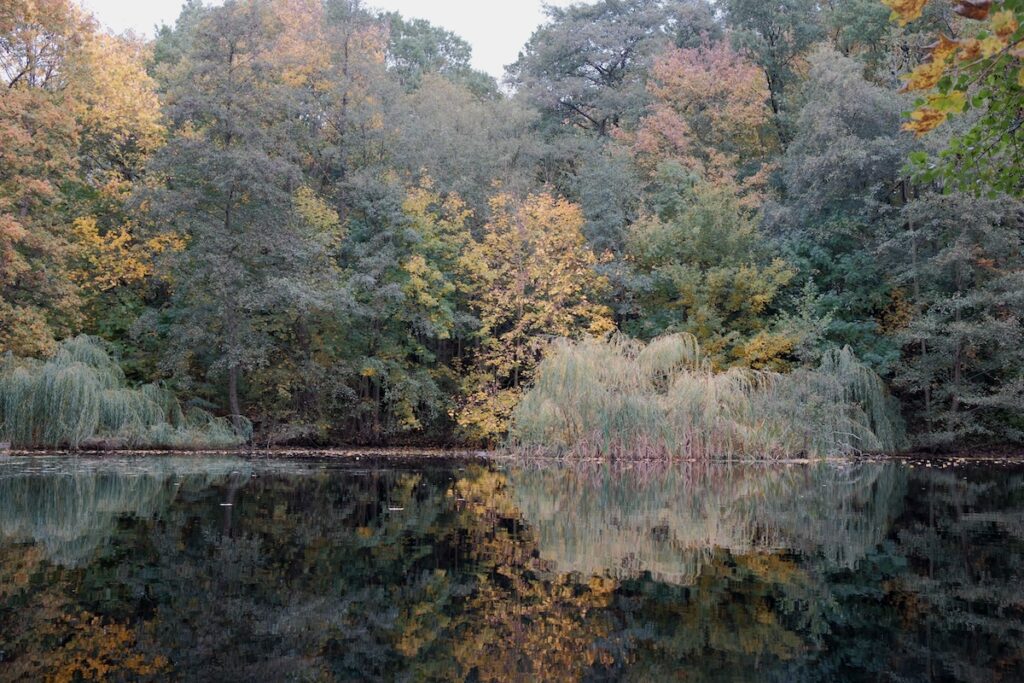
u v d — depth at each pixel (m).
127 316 25.08
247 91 22.88
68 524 8.62
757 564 7.13
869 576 6.67
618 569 6.87
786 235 27.72
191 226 22.41
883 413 22.55
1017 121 6.46
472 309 26.77
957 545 8.20
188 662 4.40
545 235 25.25
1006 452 24.81
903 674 4.25
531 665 4.43
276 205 22.81
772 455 19.39
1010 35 3.66
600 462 18.47
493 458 20.47
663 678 4.20
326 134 27.94
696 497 12.38
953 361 24.28
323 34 27.67
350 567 6.78
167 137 27.12
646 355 19.38
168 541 7.74
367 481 14.00
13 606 5.39
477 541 8.09
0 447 18.27
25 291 21.31
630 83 37.81
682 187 28.52
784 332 23.84
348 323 24.77
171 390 22.62
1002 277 23.22
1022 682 4.10
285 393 24.12
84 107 24.14
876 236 25.66
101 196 25.58
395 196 25.17
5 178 21.66
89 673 4.18
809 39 34.38
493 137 32.25
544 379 19.14
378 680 4.14
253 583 6.16
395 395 25.12
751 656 4.58
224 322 22.84
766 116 33.34
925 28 28.38
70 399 18.66
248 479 13.85
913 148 23.92
